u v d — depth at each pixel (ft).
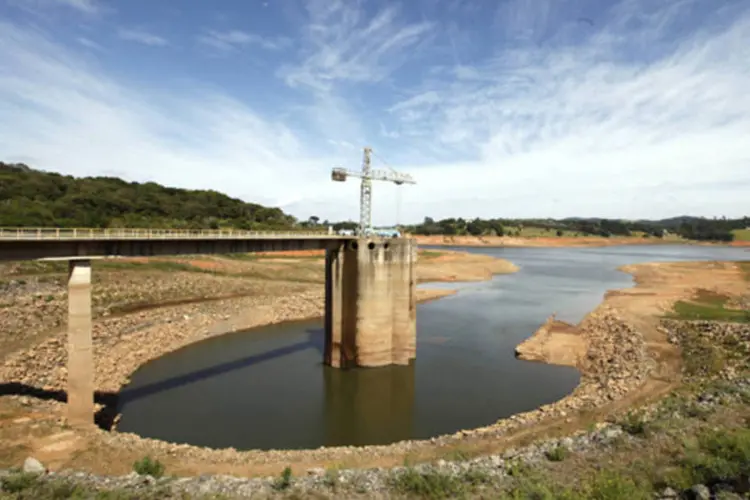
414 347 162.91
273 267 350.84
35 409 93.81
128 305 210.38
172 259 318.04
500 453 78.23
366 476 62.49
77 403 93.04
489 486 57.72
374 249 154.92
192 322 194.39
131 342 161.07
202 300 237.45
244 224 438.81
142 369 146.51
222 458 81.15
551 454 67.36
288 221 530.27
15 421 85.61
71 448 77.66
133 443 85.51
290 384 138.31
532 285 356.59
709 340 148.77
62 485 55.72
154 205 419.95
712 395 88.89
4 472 61.00
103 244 100.27
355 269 155.22
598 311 222.28
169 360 156.56
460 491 55.98
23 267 232.73
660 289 299.17
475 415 113.39
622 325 181.88
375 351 155.43
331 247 156.76
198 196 499.51
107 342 155.02
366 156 188.03
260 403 122.21
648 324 181.98
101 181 453.58
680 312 208.33
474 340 185.57
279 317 217.56
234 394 128.26
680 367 130.11
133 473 63.82
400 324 159.63
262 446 97.04
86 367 94.58
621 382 121.19
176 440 98.89
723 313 203.21
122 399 122.31
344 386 136.98
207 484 58.65
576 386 131.75
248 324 205.05
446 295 304.09
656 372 125.59
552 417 102.22
